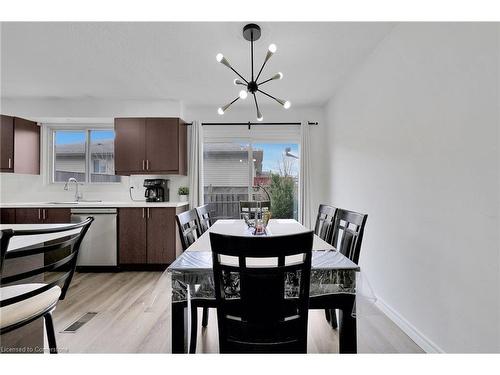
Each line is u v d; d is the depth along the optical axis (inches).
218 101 155.8
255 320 42.4
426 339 69.1
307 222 158.7
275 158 169.8
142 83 129.6
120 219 138.9
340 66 112.0
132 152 148.9
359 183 112.1
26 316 46.0
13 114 149.8
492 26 50.3
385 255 90.6
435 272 66.4
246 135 167.6
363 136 108.2
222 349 43.2
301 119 165.5
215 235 39.8
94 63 108.9
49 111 150.9
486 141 51.8
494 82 50.0
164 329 80.4
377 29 85.6
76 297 104.3
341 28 85.0
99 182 164.4
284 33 87.5
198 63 109.0
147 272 136.6
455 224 59.9
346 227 75.2
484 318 52.5
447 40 61.9
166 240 138.6
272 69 114.5
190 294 51.1
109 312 91.5
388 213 88.8
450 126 61.2
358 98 112.7
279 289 42.1
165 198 159.8
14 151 146.1
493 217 50.4
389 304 88.0
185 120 165.5
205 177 169.2
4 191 158.2
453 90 60.2
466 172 56.7
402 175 80.8
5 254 39.0
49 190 161.5
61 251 136.9
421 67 71.6
